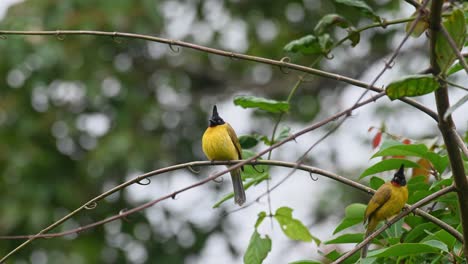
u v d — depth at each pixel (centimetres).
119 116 1694
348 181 582
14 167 1614
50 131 1705
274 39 1762
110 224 1700
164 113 1758
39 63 1546
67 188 1636
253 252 660
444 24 502
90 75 1639
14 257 1584
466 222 532
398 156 700
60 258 1600
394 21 593
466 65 475
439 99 504
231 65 1839
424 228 616
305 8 1752
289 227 683
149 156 1636
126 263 1720
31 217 1580
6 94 1688
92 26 1549
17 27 1528
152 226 1739
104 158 1602
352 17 1722
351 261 639
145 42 1725
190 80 1839
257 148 1431
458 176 524
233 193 679
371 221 670
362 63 1778
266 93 1820
